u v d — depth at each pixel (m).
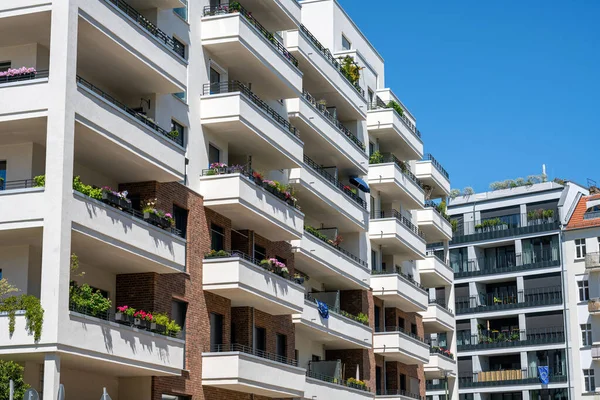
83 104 28.98
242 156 41.72
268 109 41.75
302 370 41.44
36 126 29.02
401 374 57.56
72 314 27.39
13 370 25.95
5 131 29.47
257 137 39.31
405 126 58.84
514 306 87.50
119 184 34.50
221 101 37.84
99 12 30.20
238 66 40.41
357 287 51.66
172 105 36.06
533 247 88.88
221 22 38.50
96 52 31.67
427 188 66.31
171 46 35.41
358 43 58.94
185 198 36.22
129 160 32.16
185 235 36.12
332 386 46.00
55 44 28.53
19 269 29.61
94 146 30.80
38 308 26.77
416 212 63.84
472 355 88.81
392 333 53.41
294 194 44.97
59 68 28.39
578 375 81.69
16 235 28.55
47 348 26.58
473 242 92.38
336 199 48.31
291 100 45.34
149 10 35.59
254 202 38.31
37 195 27.73
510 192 93.19
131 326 30.83
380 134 57.44
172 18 36.62
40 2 28.88
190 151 37.00
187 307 35.72
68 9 28.67
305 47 46.69
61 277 27.08
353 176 52.94
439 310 64.31
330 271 47.81
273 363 38.94
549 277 86.44
